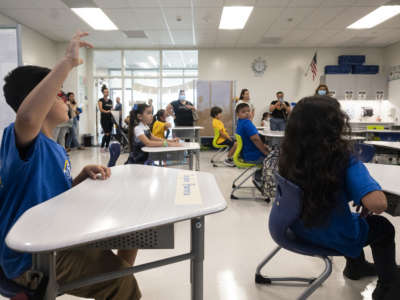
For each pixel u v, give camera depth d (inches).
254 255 77.9
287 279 64.3
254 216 109.1
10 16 254.5
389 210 46.9
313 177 36.7
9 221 31.2
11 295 30.9
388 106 347.6
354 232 40.3
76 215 27.6
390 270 48.6
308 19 258.7
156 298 58.4
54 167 36.3
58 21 268.1
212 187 38.7
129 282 35.7
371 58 358.0
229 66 363.3
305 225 39.3
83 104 359.6
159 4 227.3
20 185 31.7
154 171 49.7
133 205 30.8
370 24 273.9
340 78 348.2
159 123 164.2
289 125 39.2
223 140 231.1
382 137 250.5
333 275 67.6
